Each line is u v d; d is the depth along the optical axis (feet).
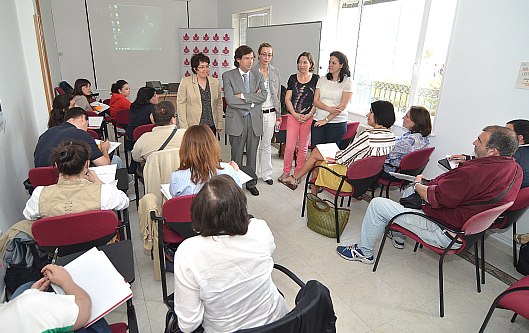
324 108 11.34
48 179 7.23
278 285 7.17
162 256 6.35
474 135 9.85
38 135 12.00
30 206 5.18
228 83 10.60
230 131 11.01
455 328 6.19
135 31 24.93
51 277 3.44
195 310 3.43
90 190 5.35
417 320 6.36
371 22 14.55
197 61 10.50
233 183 3.54
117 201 5.61
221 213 3.35
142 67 25.84
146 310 6.41
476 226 5.91
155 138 8.42
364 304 6.73
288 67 17.92
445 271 7.86
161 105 8.55
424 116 9.79
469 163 6.11
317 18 16.63
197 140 5.99
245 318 3.64
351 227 9.74
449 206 6.26
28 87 11.27
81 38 23.48
